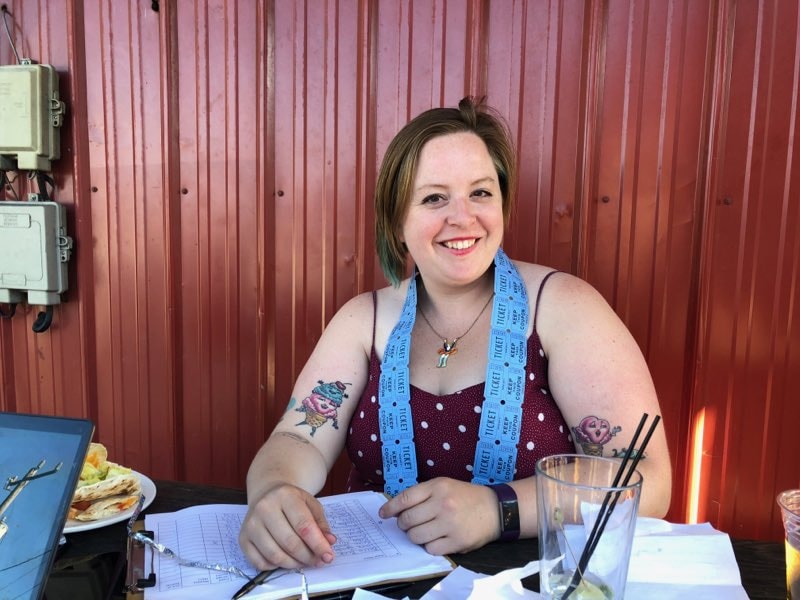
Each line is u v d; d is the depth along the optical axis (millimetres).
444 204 1218
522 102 1736
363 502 1112
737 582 806
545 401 1244
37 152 2010
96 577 862
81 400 2201
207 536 983
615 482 743
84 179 2078
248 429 2084
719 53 1605
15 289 2121
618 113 1685
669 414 1759
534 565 823
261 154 1933
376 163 1865
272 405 2062
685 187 1673
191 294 2064
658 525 943
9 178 2131
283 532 878
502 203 1348
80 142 2055
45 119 2018
